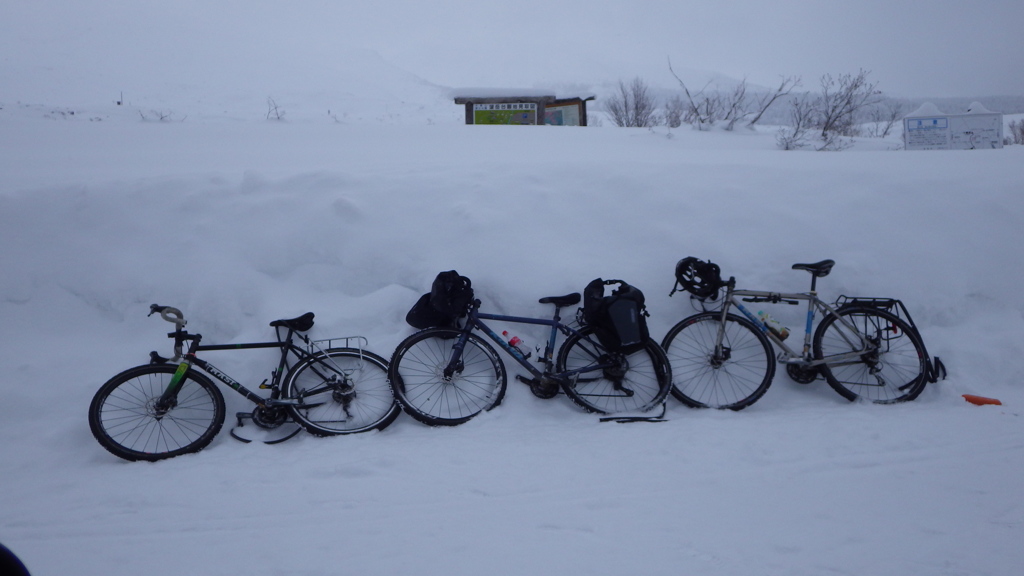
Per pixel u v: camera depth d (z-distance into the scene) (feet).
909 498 9.24
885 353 14.55
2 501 9.80
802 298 14.34
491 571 7.45
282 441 12.35
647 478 10.03
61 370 13.05
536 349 14.08
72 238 15.07
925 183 17.08
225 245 15.15
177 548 8.27
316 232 15.34
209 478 10.46
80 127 31.63
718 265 15.16
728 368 14.42
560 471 10.37
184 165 21.75
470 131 33.12
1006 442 11.34
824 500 9.20
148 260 14.83
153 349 13.66
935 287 15.31
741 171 17.39
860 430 11.95
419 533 8.45
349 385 12.75
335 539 8.36
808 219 16.06
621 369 13.60
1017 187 17.07
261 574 7.57
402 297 14.57
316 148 26.58
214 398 12.38
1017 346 14.57
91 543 8.44
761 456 10.82
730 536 8.18
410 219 15.66
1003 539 8.04
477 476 10.21
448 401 13.53
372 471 10.46
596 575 7.30
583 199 16.34
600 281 13.98
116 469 11.19
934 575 7.24
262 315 14.17
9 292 14.19
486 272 14.84
